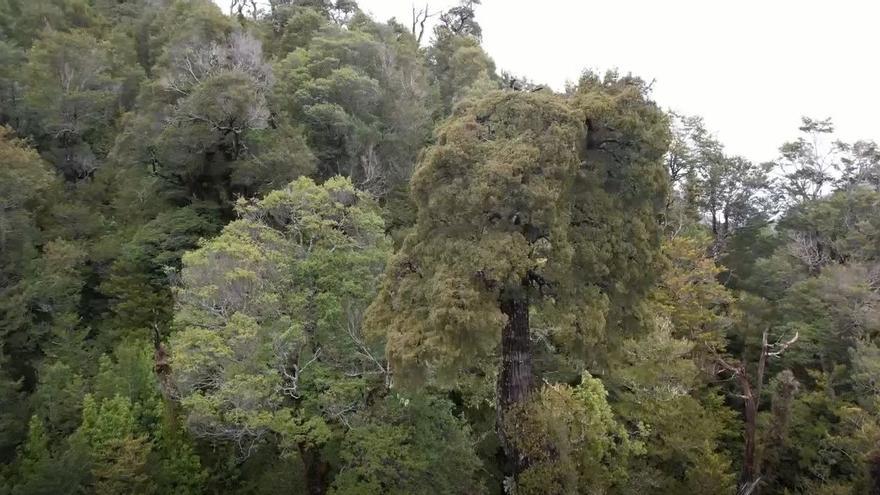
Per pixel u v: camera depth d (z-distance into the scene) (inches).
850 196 1493.6
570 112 560.4
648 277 636.7
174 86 1294.3
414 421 707.4
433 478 681.0
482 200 523.8
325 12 2263.8
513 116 574.2
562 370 896.9
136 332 1003.9
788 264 1424.7
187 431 767.7
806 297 1254.3
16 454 776.9
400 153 1386.6
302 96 1350.9
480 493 717.3
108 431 697.0
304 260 736.3
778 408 978.7
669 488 864.9
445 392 783.1
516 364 612.1
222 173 1248.8
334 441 736.3
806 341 1189.1
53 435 776.3
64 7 1871.3
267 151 1180.5
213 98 1154.7
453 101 1611.7
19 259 1050.1
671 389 863.7
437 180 566.3
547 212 530.3
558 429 602.5
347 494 651.5
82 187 1381.6
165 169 1274.6
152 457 716.7
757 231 1723.7
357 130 1294.3
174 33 1579.7
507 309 609.9
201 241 843.4
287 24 1915.6
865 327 1163.9
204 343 670.5
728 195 1676.9
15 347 983.6
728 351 1352.1
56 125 1449.3
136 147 1296.8
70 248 1078.4
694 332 1083.9
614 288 617.3
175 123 1210.6
